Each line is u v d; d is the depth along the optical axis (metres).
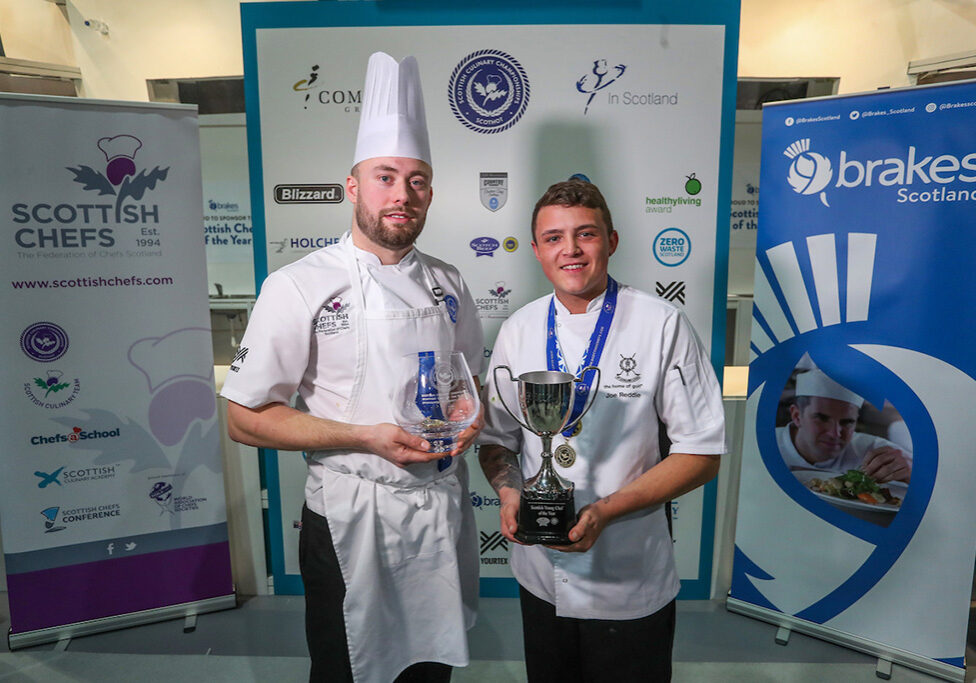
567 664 1.36
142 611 2.22
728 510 2.33
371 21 2.06
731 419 2.27
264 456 2.34
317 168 2.15
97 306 2.02
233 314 3.18
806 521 2.08
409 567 1.31
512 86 2.08
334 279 1.28
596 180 2.13
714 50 2.06
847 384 1.96
